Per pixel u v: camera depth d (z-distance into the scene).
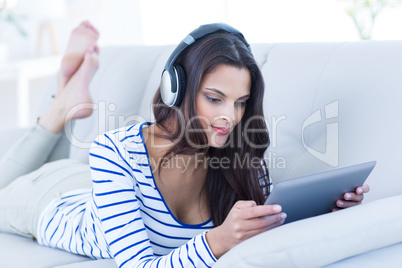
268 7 3.57
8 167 1.90
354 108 1.29
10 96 4.38
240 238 0.92
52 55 4.29
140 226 1.05
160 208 1.12
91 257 1.32
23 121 3.76
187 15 3.97
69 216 1.39
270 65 1.52
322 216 0.96
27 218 1.51
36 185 1.59
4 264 1.32
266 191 1.24
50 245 1.42
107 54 2.15
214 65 1.01
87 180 1.60
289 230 0.89
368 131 1.26
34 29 4.36
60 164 1.72
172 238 1.15
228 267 0.87
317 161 1.33
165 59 1.90
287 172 1.39
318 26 3.36
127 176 1.08
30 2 4.04
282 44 1.56
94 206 1.20
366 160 1.24
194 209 1.20
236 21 3.72
